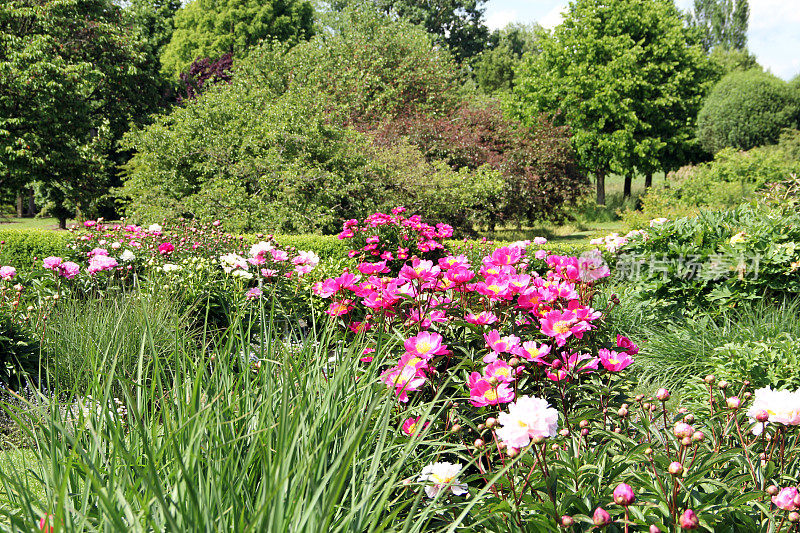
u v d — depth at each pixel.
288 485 1.43
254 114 13.30
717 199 12.91
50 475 1.67
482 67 40.53
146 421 1.82
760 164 13.91
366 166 12.59
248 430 1.82
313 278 6.60
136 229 7.39
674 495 1.55
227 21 31.50
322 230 12.13
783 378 3.75
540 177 18.44
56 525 1.16
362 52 20.50
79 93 16.62
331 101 17.05
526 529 1.70
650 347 5.20
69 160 16.67
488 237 17.17
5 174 16.62
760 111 20.33
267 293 4.80
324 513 1.34
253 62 19.02
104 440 1.79
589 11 25.11
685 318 5.71
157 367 1.83
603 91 24.11
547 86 25.95
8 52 15.49
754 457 1.98
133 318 4.20
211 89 14.67
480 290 2.65
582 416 2.07
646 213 11.52
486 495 1.83
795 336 4.57
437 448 2.24
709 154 25.34
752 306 5.57
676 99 24.38
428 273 2.66
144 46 20.42
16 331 4.17
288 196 11.61
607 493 1.78
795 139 18.17
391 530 1.48
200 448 1.61
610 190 29.19
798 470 2.06
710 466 1.75
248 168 11.96
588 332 2.59
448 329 2.70
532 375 2.43
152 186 12.84
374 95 19.23
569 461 1.87
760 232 5.74
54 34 16.55
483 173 15.38
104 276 5.80
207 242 7.21
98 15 18.06
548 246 8.19
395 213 8.22
